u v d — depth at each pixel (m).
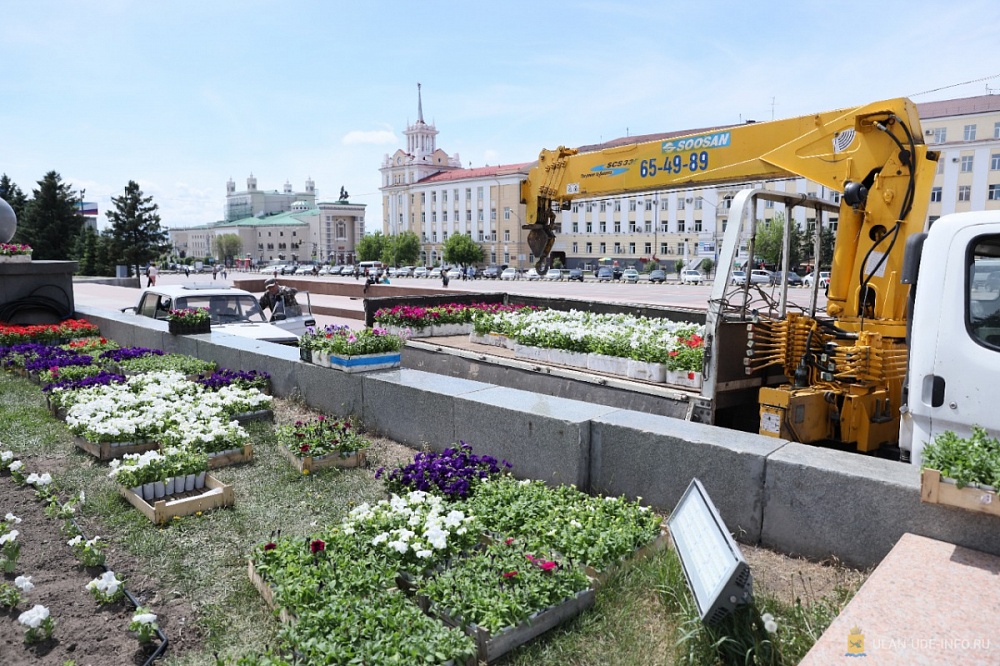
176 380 8.36
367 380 7.17
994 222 4.06
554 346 8.70
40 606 3.52
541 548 3.99
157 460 5.42
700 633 3.20
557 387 8.08
